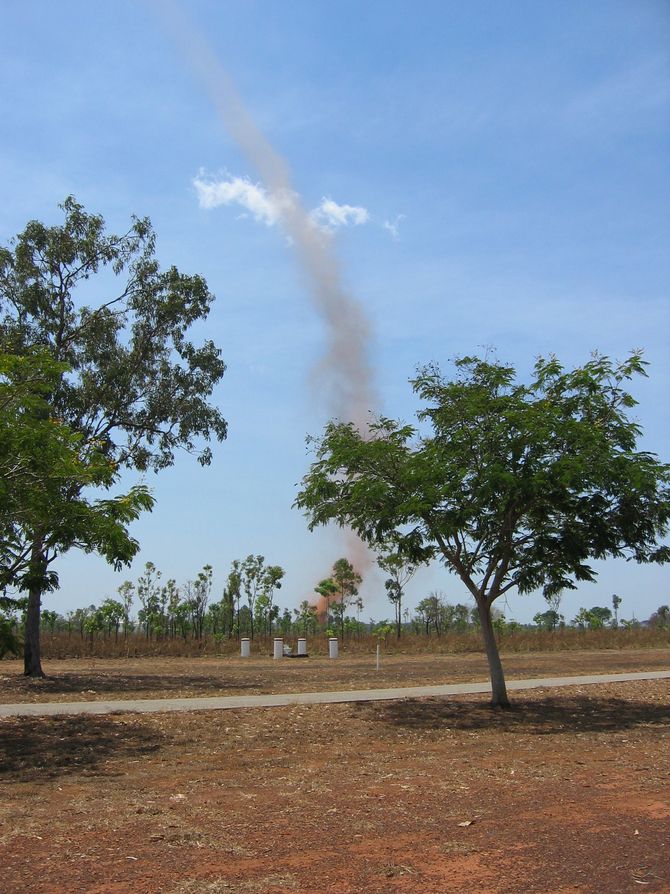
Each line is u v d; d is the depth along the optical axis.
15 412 13.88
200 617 50.78
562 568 19.02
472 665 36.31
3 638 16.59
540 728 17.19
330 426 19.91
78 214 29.97
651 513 18.34
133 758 13.16
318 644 49.22
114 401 30.02
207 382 31.77
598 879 6.91
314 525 19.91
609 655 44.81
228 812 9.26
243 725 16.61
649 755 13.89
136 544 15.27
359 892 6.56
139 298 30.70
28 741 14.60
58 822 8.75
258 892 6.52
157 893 6.46
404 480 17.92
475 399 17.73
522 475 17.11
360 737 15.67
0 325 28.94
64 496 15.09
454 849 7.75
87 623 49.12
